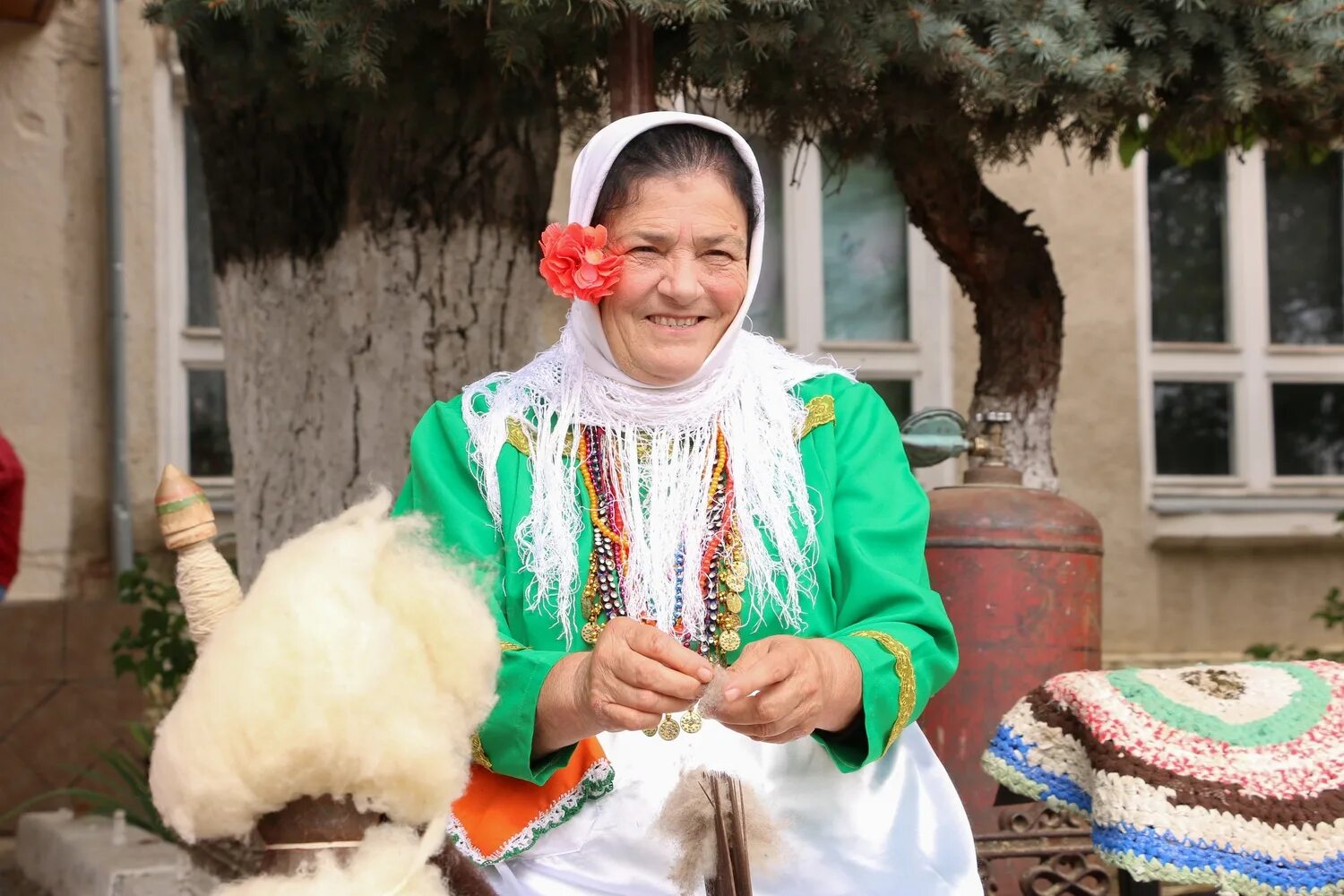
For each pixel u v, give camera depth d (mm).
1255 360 7188
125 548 6016
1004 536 3121
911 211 3957
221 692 948
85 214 6113
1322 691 2055
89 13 6113
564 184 6145
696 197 1870
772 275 6871
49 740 5559
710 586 1898
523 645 1884
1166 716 2008
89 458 6086
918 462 3340
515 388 2023
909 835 1892
